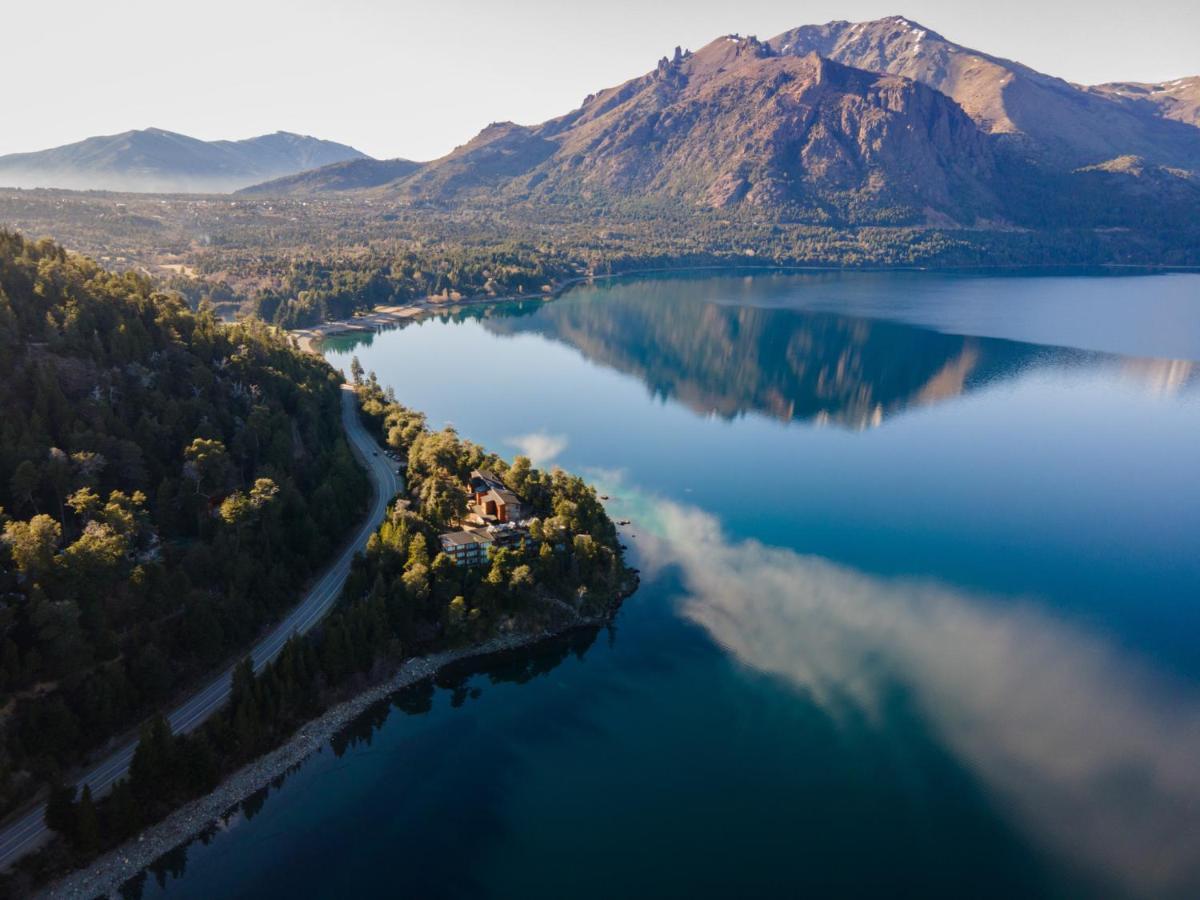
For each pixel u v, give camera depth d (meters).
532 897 79.12
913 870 83.12
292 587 119.56
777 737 102.62
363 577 118.06
